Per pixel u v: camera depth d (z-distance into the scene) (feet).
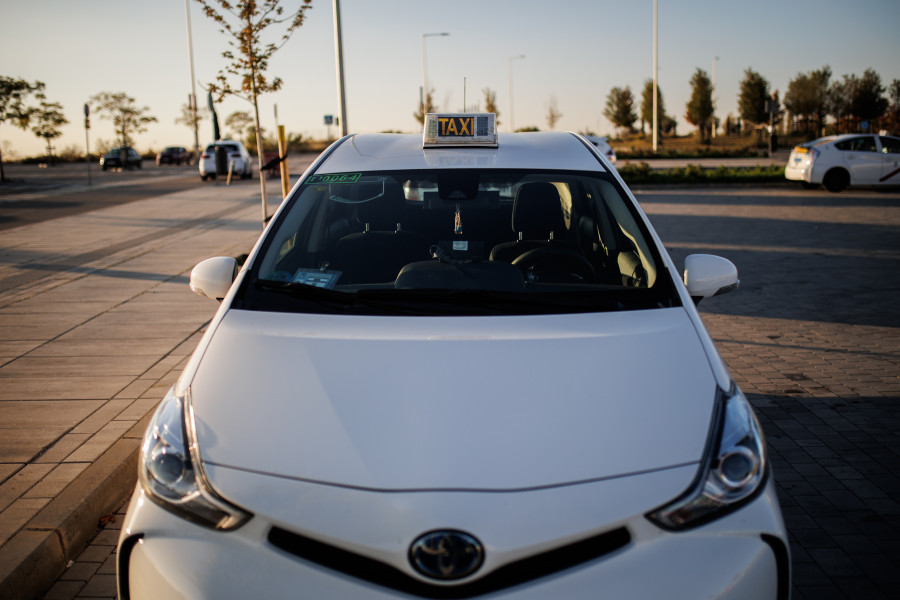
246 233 41.04
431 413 6.69
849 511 11.34
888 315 22.98
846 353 19.20
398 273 9.73
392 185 10.91
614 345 7.57
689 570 6.01
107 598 9.40
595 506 6.06
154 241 38.29
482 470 6.22
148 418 14.17
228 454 6.59
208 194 71.15
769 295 26.07
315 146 199.62
